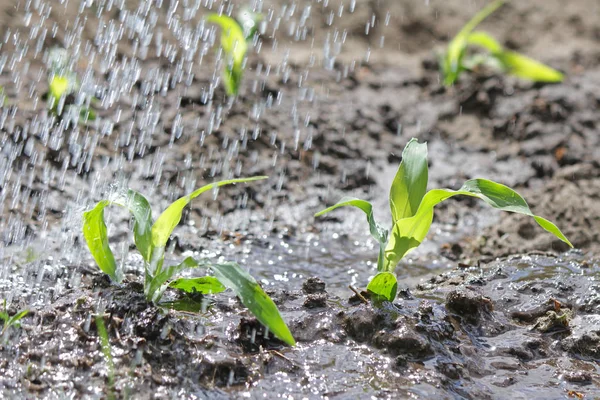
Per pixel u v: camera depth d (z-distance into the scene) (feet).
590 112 17.25
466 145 16.57
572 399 8.41
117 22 18.54
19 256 11.05
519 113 17.20
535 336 9.44
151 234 8.98
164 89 16.17
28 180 13.08
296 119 16.26
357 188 14.85
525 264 11.41
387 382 8.34
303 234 13.21
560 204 14.28
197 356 8.39
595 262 11.66
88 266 10.81
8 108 14.61
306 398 8.07
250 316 9.23
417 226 9.46
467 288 10.39
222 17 15.07
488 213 14.46
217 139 15.11
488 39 17.80
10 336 8.48
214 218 13.24
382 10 22.06
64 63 15.83
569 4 23.80
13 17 17.90
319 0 22.06
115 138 14.58
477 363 8.86
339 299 9.98
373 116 16.99
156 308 8.82
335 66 18.88
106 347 8.35
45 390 7.85
